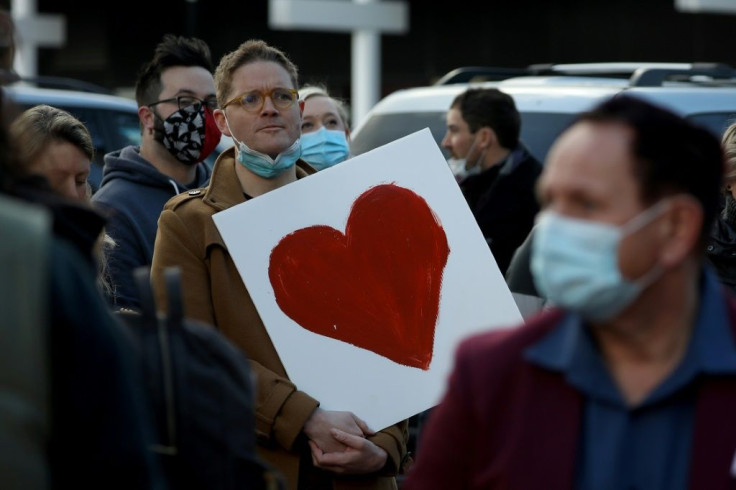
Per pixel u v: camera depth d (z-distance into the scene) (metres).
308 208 5.22
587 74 10.51
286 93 5.36
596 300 2.97
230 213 5.14
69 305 2.64
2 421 2.53
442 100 9.45
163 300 5.08
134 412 2.76
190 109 6.82
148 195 6.62
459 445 3.22
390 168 5.34
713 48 26.09
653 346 3.06
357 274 5.21
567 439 3.04
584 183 2.97
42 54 35.81
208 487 3.30
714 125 8.43
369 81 25.03
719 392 2.97
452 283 5.27
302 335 5.10
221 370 3.36
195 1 24.50
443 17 30.33
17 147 2.99
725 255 5.80
